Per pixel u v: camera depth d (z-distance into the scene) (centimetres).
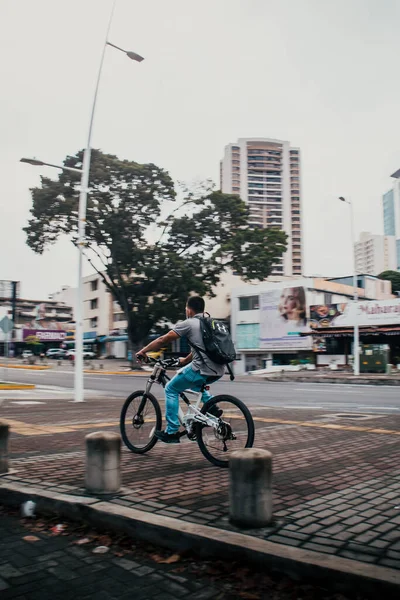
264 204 12269
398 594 230
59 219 3350
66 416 990
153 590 259
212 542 291
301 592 252
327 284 3944
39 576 275
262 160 12331
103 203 3281
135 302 3794
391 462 515
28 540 328
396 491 402
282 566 265
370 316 3369
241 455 320
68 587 262
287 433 713
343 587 246
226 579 270
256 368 4162
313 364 3681
